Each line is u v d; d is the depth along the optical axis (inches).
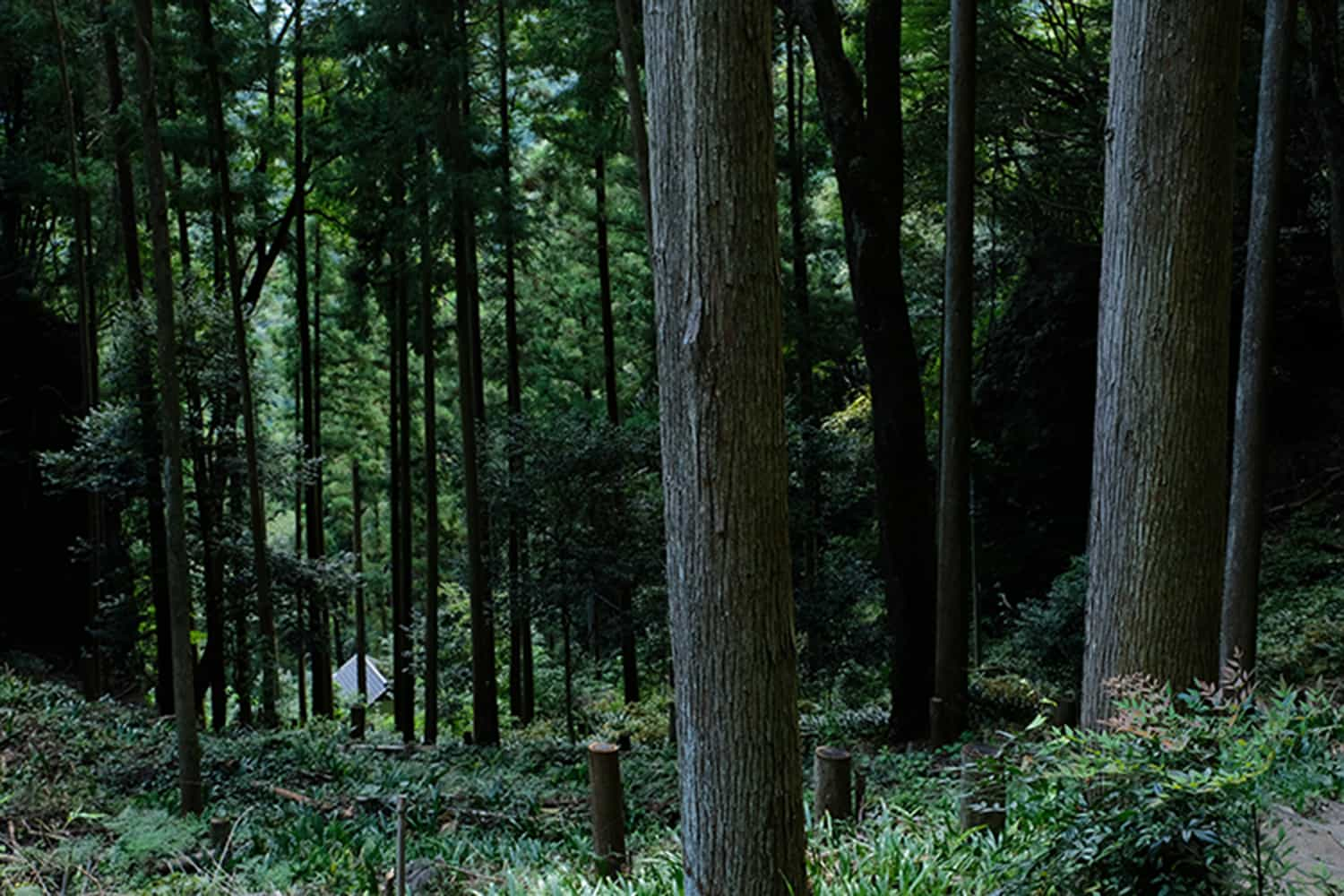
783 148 681.6
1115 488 152.7
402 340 649.6
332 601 637.9
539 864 231.5
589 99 543.5
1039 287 688.4
